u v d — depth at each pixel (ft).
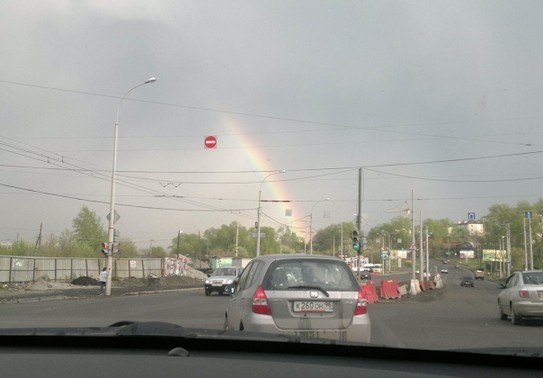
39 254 174.60
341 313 25.49
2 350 14.30
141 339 14.61
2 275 130.52
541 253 283.59
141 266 189.88
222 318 57.36
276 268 25.93
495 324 53.26
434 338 41.45
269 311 24.90
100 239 244.42
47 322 52.85
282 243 332.39
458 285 213.66
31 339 14.75
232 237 350.23
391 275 282.56
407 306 81.10
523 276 54.19
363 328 25.63
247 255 311.06
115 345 14.73
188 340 14.76
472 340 40.29
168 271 205.05
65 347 14.69
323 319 25.23
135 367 12.33
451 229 469.98
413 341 39.47
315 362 13.75
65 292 119.44
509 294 53.83
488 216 315.78
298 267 26.14
